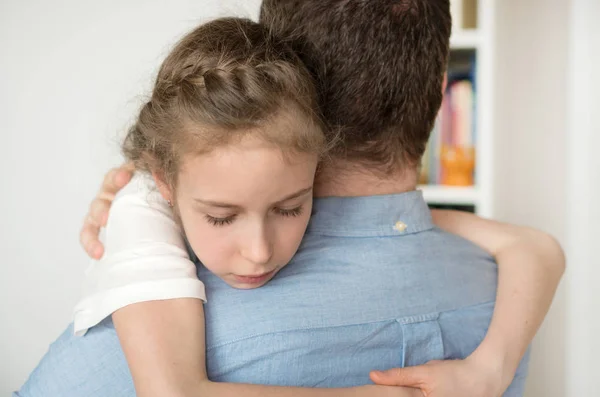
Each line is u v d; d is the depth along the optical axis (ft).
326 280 2.47
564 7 7.54
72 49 7.50
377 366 2.48
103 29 7.50
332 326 2.40
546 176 7.75
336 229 2.59
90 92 7.55
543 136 7.72
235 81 2.14
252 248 2.27
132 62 7.54
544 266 2.99
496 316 2.77
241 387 2.17
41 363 2.51
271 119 2.16
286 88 2.22
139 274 2.30
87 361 2.38
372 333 2.45
